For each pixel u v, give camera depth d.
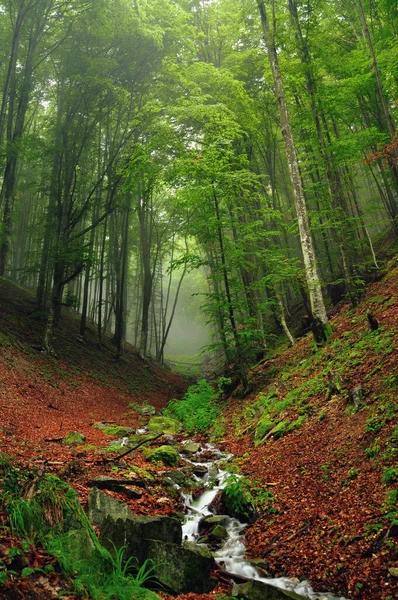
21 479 4.54
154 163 15.01
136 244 33.59
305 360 12.37
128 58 19.19
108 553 3.73
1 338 14.60
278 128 21.50
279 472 7.02
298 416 8.98
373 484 5.23
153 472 7.55
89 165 24.41
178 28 18.55
